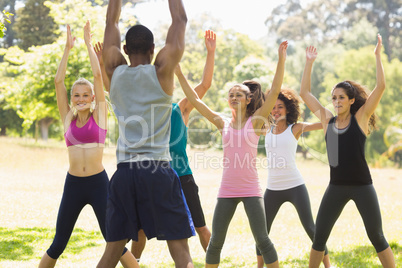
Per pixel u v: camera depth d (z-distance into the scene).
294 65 52.38
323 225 4.76
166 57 3.70
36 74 26.25
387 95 42.62
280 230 8.59
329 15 64.50
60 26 33.94
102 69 4.96
